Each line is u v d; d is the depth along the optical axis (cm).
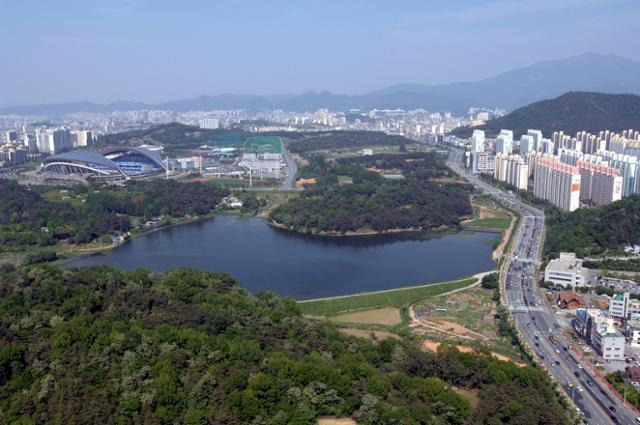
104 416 18988
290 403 19962
